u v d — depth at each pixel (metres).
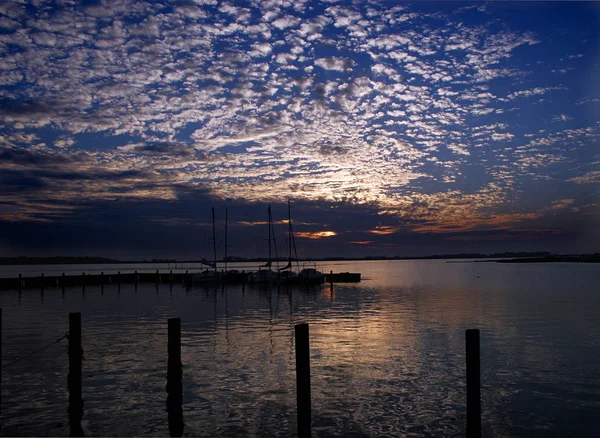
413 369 19.20
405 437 12.94
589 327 29.22
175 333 15.78
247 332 28.64
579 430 13.32
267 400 15.72
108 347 23.78
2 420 14.15
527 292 57.41
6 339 26.61
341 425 13.71
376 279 97.69
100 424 13.87
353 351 22.52
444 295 55.06
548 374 18.39
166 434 13.22
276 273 77.06
